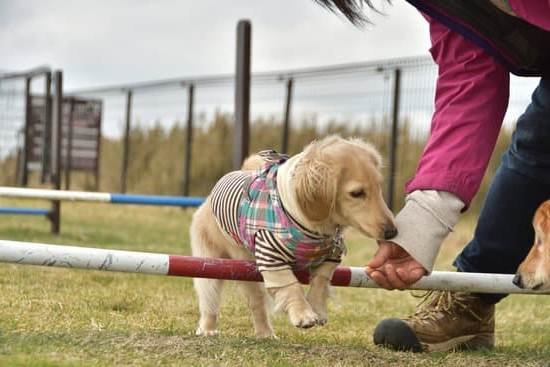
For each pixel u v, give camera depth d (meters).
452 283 3.27
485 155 3.05
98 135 17.52
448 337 3.71
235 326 4.25
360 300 5.57
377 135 12.81
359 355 3.26
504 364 3.30
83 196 6.39
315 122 14.56
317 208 2.97
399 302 5.52
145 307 4.59
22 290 4.75
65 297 4.62
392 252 2.97
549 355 3.58
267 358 3.02
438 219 2.94
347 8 2.84
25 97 13.70
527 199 3.62
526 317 5.16
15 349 2.84
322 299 3.16
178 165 16.52
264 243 3.08
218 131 16.33
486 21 3.00
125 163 16.61
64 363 2.67
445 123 3.13
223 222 3.43
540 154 3.52
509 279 3.29
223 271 3.17
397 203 11.81
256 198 3.16
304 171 2.99
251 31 6.62
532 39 3.04
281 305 3.05
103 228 10.33
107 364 2.73
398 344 3.58
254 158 3.73
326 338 3.97
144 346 3.03
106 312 4.25
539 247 3.18
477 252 3.78
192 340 3.20
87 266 3.05
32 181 16.41
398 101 10.37
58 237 8.60
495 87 3.15
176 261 3.12
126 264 3.08
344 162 2.99
